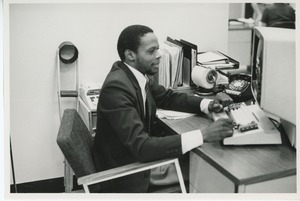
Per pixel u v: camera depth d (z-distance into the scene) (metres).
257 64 1.65
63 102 2.35
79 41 2.28
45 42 2.22
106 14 2.29
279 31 1.57
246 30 4.24
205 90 2.23
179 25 2.49
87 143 1.75
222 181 1.42
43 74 2.27
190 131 1.59
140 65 1.75
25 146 2.35
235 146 1.52
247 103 2.02
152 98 1.87
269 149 1.50
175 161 1.50
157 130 1.92
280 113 1.50
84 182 1.46
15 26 2.15
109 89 1.58
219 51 2.64
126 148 1.66
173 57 2.22
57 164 2.44
